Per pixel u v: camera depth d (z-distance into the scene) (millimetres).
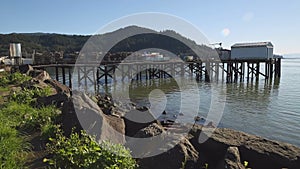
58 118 5352
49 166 3662
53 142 4258
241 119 11422
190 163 4043
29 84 10141
